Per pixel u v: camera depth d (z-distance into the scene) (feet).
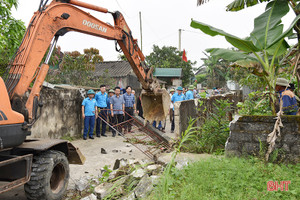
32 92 13.19
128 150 24.93
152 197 10.80
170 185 11.41
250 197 9.82
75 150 15.81
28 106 13.02
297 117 13.58
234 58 17.15
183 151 19.65
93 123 31.60
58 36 14.76
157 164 16.78
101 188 13.10
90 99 31.14
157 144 22.93
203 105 24.17
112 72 74.95
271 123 14.25
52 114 28.25
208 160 14.05
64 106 30.09
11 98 12.39
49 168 12.75
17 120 12.15
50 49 14.29
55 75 44.80
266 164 13.38
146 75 20.98
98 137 32.83
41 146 13.07
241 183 10.94
